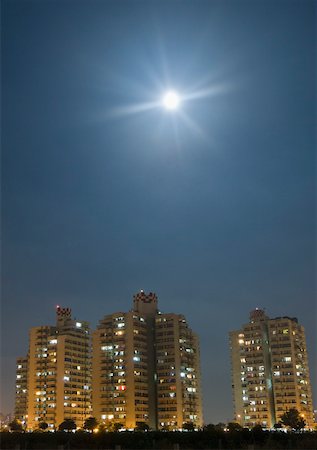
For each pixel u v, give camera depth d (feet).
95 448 419.95
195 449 411.34
